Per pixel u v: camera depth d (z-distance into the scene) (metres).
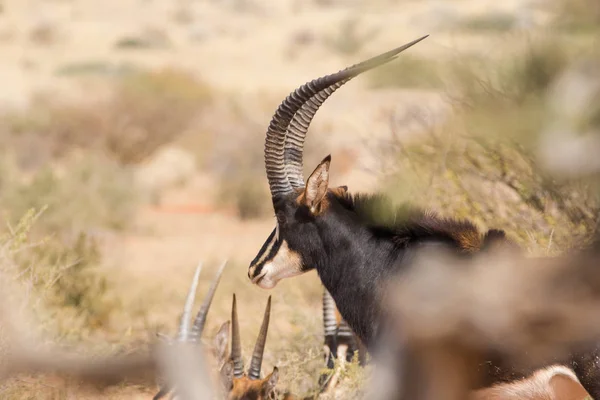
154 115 114.25
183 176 94.50
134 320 35.97
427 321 11.65
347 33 195.25
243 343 28.34
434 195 22.66
